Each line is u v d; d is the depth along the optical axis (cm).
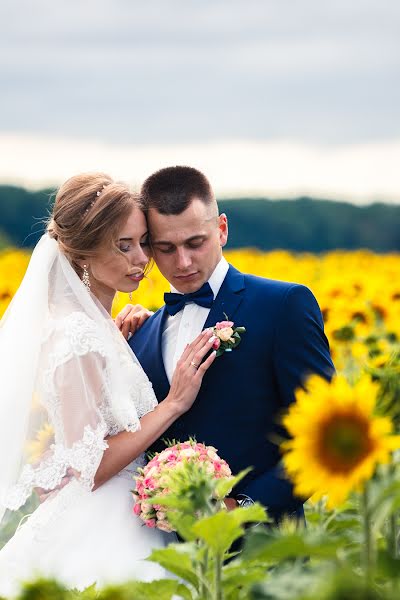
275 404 470
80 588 433
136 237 463
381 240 3934
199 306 486
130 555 446
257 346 468
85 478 440
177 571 307
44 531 453
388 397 296
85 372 446
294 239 3906
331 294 1060
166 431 481
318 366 465
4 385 449
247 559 270
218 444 470
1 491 443
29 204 3322
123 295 1020
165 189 463
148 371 492
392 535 313
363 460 250
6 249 2722
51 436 459
